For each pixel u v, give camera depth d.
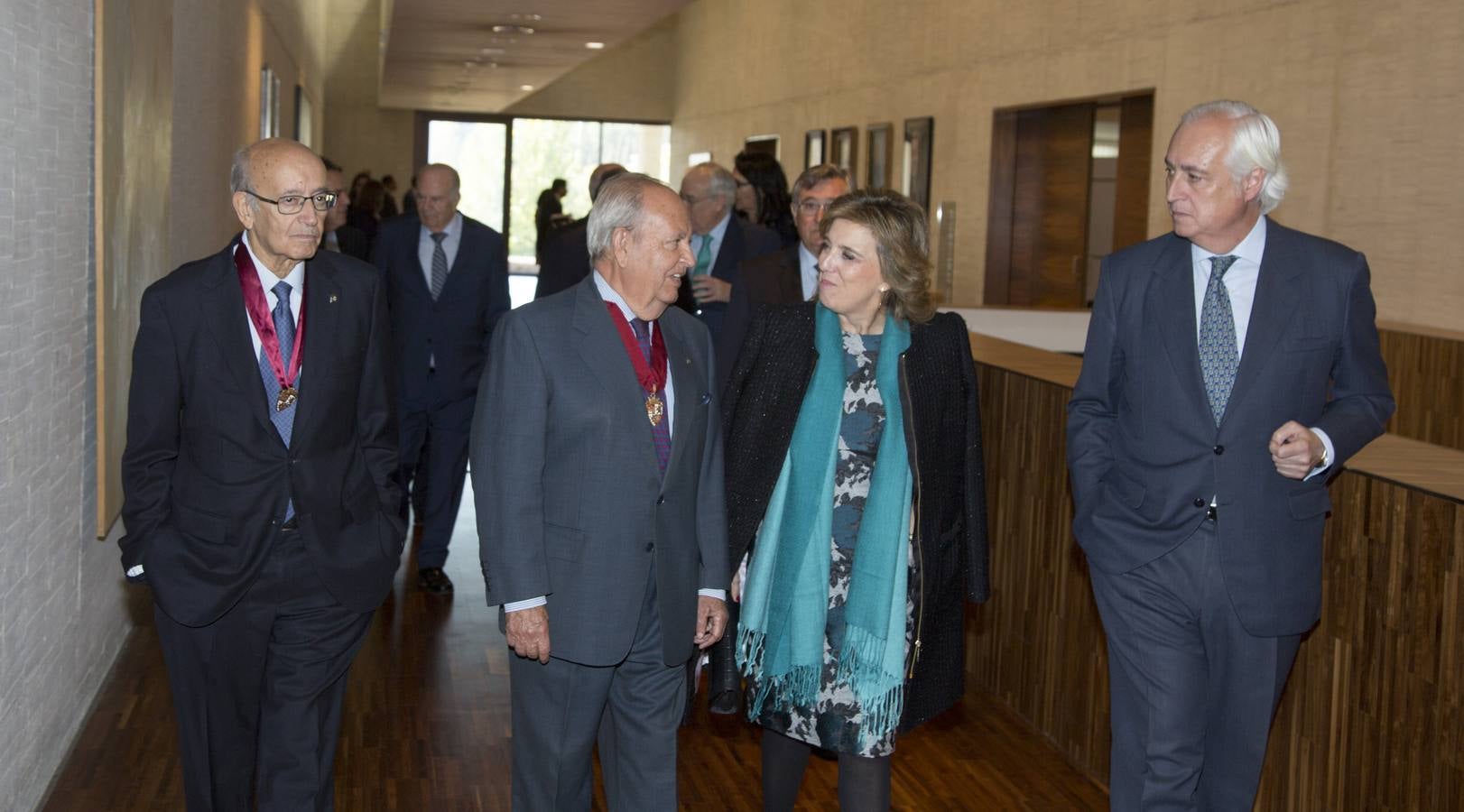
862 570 3.01
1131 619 2.90
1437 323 7.26
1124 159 10.75
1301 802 3.18
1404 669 2.81
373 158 24.75
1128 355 2.93
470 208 25.81
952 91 13.33
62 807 3.58
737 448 3.07
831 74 16.91
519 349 2.74
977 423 3.15
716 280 5.14
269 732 3.01
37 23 3.30
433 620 5.45
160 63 5.18
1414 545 2.79
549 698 2.84
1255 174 2.72
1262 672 2.84
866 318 3.06
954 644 3.20
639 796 2.92
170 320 2.82
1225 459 2.77
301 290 2.94
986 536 3.19
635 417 2.77
